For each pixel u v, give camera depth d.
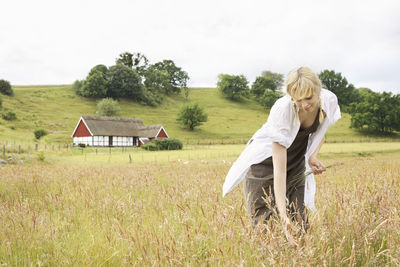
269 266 2.03
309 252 1.95
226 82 167.88
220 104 158.25
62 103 128.00
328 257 2.08
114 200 4.98
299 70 2.59
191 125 116.69
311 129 3.07
